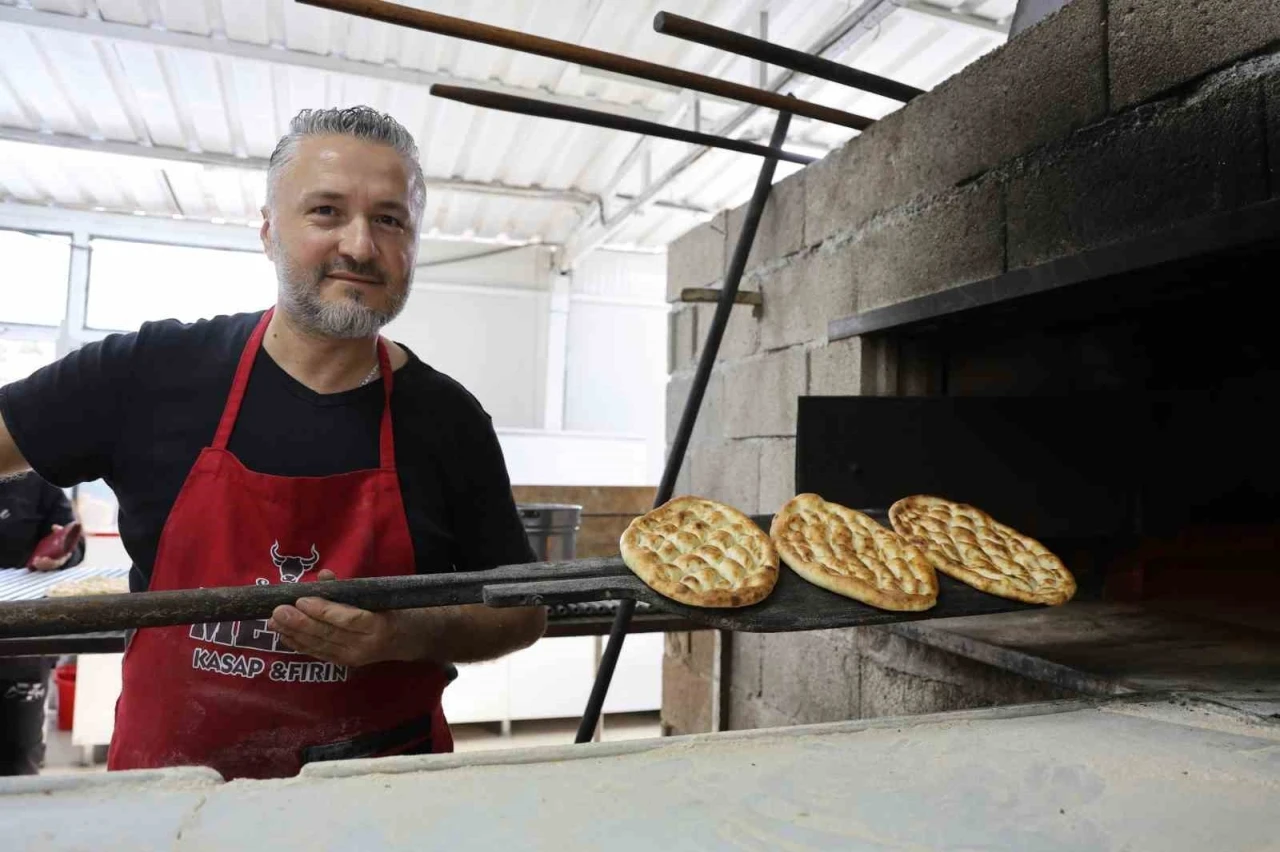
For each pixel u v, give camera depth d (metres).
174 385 1.07
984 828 0.59
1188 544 1.48
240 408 1.07
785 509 1.11
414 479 1.11
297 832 0.55
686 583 0.91
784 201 1.94
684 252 2.45
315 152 1.01
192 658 0.99
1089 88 1.16
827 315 1.76
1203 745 0.76
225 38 3.71
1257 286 1.15
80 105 4.43
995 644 1.18
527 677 3.75
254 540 1.01
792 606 0.92
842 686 1.69
